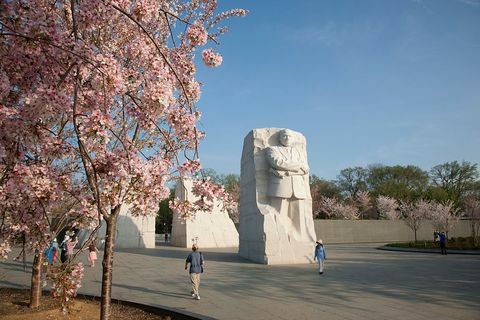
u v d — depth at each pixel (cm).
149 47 498
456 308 736
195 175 456
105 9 409
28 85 429
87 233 1792
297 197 1558
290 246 1523
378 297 848
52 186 421
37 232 523
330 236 3494
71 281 366
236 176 5347
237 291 928
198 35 468
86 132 365
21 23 406
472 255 2011
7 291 927
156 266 1491
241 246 1875
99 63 381
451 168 5012
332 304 777
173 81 468
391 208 4409
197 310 729
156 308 712
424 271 1304
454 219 2875
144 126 421
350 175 5638
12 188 398
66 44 403
